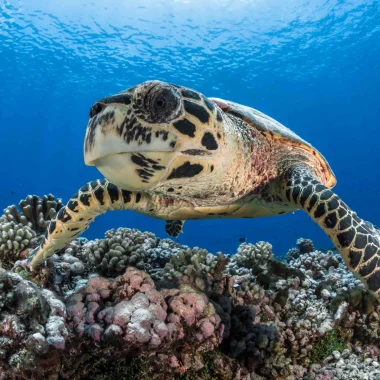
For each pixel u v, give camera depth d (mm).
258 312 501
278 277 637
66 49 5156
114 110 329
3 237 493
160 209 473
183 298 416
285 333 489
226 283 513
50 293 379
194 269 487
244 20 4738
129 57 5344
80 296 399
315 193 415
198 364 411
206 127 359
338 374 478
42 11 4461
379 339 534
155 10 4559
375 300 536
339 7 4434
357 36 4957
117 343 364
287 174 491
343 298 548
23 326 339
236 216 518
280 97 6480
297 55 5395
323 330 507
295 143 522
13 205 604
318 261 780
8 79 5953
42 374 343
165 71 5695
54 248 454
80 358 372
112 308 383
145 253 629
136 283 409
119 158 333
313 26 4801
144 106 324
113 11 4535
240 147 437
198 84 6031
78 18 4590
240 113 501
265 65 5613
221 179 418
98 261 522
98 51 5219
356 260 372
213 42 5094
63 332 346
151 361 382
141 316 368
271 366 452
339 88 6266
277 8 4543
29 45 5086
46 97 6523
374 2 4320
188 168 361
